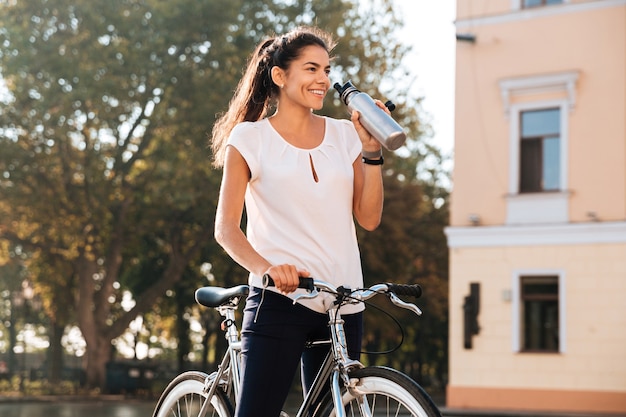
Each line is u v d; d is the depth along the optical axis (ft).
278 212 10.93
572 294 71.15
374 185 11.21
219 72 99.86
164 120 99.30
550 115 72.59
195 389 13.08
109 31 99.25
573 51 71.67
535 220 72.43
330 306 10.69
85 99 94.63
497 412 69.15
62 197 101.30
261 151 11.02
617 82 70.49
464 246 74.38
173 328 149.59
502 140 73.67
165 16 97.81
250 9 102.22
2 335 192.75
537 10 72.69
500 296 73.05
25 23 97.35
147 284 130.11
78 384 114.52
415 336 151.43
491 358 72.95
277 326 10.78
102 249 110.01
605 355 69.97
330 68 11.34
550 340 71.97
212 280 127.24
